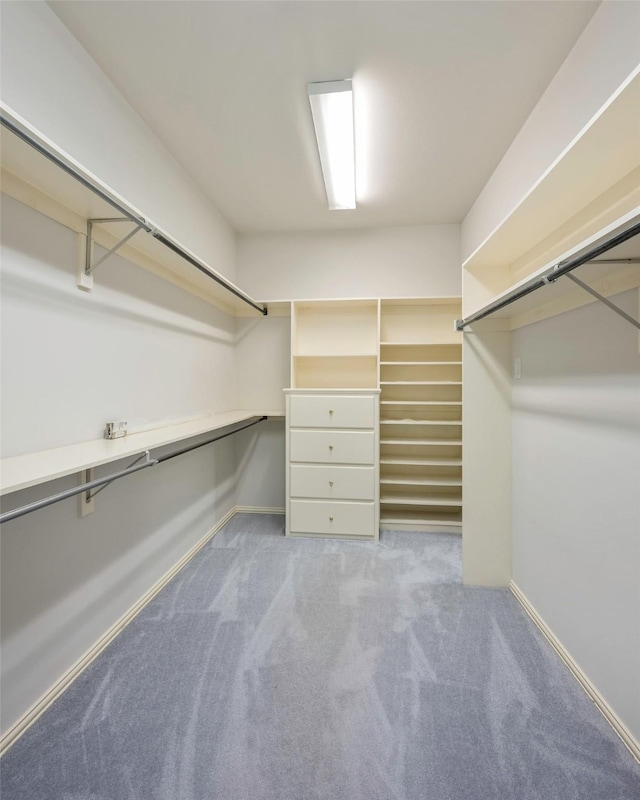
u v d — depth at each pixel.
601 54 1.30
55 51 1.33
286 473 2.75
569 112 1.50
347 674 1.42
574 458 1.43
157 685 1.36
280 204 2.74
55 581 1.32
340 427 2.70
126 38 1.42
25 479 0.91
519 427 1.92
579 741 1.15
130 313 1.76
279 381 3.24
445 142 2.04
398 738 1.16
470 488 2.03
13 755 1.10
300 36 1.42
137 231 1.42
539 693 1.33
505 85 1.66
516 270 1.91
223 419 2.45
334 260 3.18
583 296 1.37
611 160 1.08
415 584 2.07
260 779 1.04
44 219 1.26
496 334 2.00
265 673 1.42
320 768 1.07
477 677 1.40
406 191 2.55
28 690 1.20
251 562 2.34
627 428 1.16
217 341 2.85
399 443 2.85
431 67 1.56
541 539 1.69
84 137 1.47
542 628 1.65
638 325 1.02
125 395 1.72
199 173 2.34
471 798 0.99
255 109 1.80
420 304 3.06
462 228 3.02
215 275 2.08
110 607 1.61
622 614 1.17
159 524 2.03
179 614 1.79
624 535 1.17
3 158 1.03
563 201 1.33
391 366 3.15
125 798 0.99
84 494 1.46
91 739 1.15
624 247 0.93
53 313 1.31
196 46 1.46
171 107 1.79
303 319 3.21
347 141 1.96
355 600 1.91
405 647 1.56
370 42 1.45
